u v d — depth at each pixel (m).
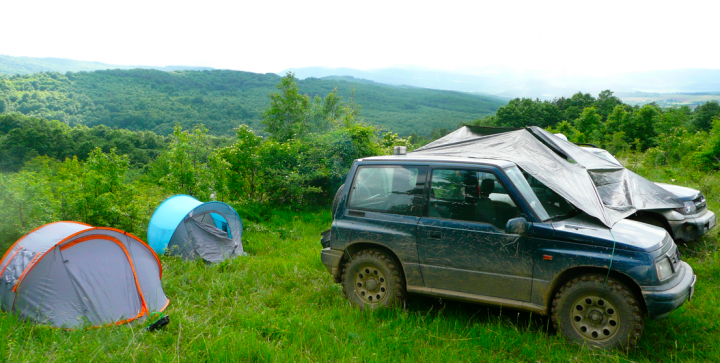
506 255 4.01
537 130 7.27
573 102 103.12
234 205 10.98
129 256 5.08
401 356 3.68
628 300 3.57
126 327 4.40
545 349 3.75
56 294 4.53
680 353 3.71
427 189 4.47
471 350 3.77
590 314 3.78
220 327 4.39
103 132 153.50
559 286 3.96
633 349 3.60
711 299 4.78
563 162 5.39
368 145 12.67
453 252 4.22
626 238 3.76
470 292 4.21
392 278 4.56
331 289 5.34
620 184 6.48
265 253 7.97
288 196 12.05
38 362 3.51
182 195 8.44
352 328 4.23
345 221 4.88
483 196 4.21
